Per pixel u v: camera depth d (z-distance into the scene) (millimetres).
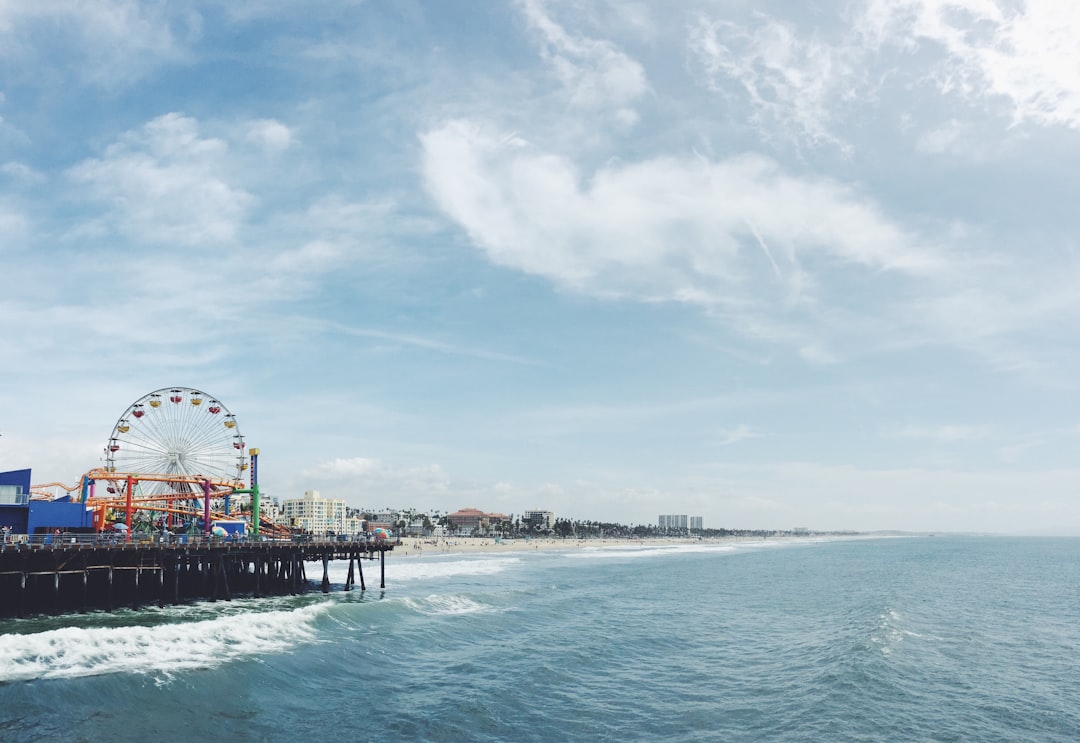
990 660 44688
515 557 171000
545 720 31531
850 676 38656
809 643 49438
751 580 103625
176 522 85188
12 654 33656
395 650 43438
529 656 43906
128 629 39625
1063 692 37344
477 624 53875
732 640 51156
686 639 51375
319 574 104750
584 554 195375
